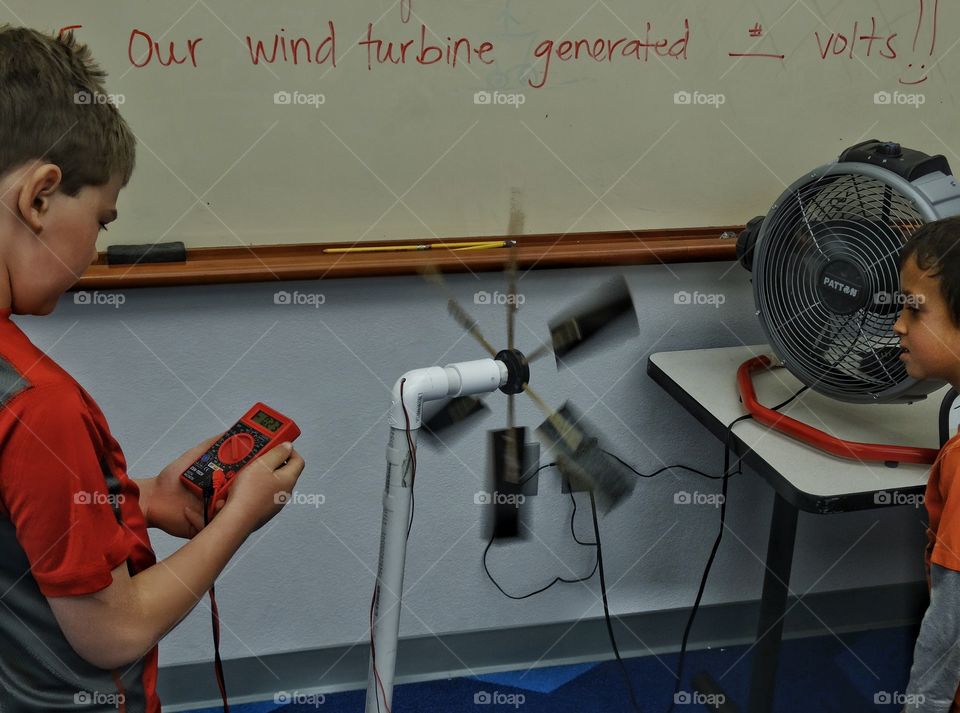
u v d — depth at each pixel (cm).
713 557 177
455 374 113
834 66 162
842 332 127
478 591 183
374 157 150
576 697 182
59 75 72
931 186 117
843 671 189
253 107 143
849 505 120
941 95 168
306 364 158
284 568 172
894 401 128
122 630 78
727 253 163
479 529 178
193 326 152
